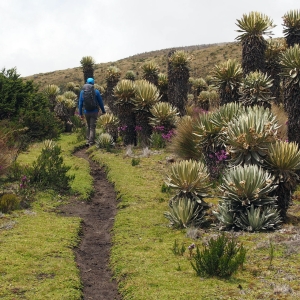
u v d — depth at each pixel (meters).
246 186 7.02
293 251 5.85
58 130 18.39
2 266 5.48
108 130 16.39
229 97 12.05
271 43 14.56
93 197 9.57
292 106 9.66
